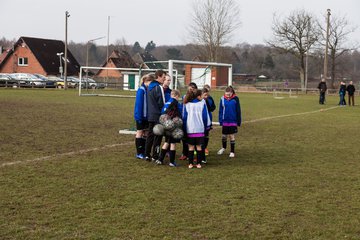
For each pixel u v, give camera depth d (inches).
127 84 1802.4
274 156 405.4
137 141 375.2
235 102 402.9
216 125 661.3
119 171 324.2
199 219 219.8
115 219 216.7
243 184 293.1
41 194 256.2
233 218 222.4
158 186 282.5
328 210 239.3
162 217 221.5
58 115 724.0
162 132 343.3
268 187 286.2
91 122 635.5
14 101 1017.5
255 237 198.5
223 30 2586.1
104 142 457.7
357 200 259.6
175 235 198.1
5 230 199.0
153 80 367.6
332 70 2556.6
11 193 256.5
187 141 346.6
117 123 629.9
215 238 196.2
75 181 288.7
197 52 2699.3
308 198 261.7
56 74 2588.6
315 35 2477.9
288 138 531.2
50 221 211.8
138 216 222.1
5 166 327.9
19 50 2620.6
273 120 754.2
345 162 379.9
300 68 2561.5
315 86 2605.8
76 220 214.1
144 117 369.4
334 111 1011.3
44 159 358.3
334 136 555.5
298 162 376.8
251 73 3673.7
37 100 1081.4
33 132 513.3
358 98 1788.9
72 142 451.5
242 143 486.3
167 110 345.1
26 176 298.5
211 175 319.3
